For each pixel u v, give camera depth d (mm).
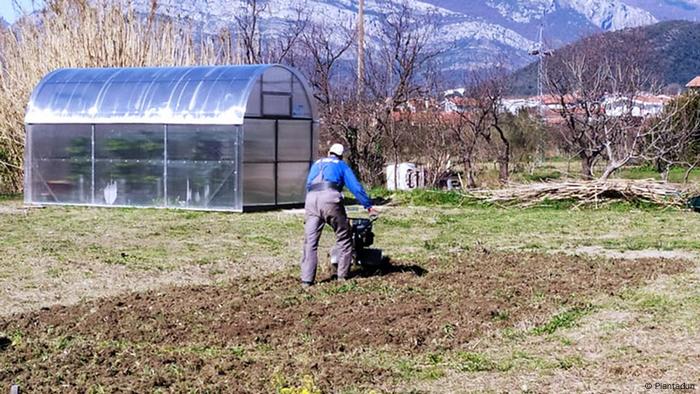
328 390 6805
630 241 14836
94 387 6809
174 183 19984
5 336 8352
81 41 24969
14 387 6402
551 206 20156
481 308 9461
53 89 21359
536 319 9070
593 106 25375
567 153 33844
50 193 21125
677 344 8102
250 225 17047
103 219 18031
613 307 9664
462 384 7000
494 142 28109
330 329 8609
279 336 8430
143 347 8016
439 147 26609
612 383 6961
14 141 24438
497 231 16297
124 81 21000
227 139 19422
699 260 12805
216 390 6730
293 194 20906
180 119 19750
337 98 26859
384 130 27094
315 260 10766
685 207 19531
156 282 11281
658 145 26547
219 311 9375
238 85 19688
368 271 11734
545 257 13023
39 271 11945
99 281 11305
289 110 20734
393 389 6871
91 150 20672
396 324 8820
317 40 35438
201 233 15906
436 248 14031
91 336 8391
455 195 20938
